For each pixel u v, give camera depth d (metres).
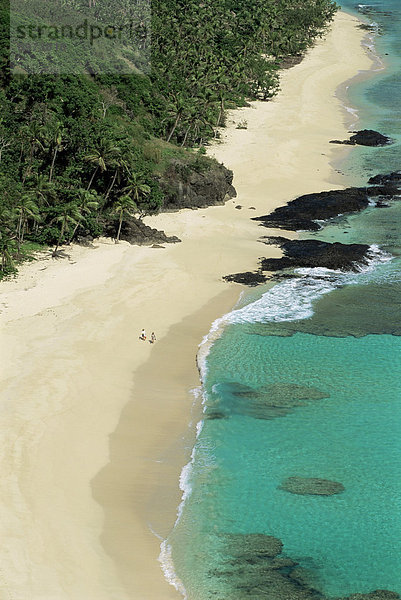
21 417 68.38
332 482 63.53
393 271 103.00
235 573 53.91
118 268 100.62
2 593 49.62
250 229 116.75
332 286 98.38
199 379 77.62
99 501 59.69
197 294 95.19
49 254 103.94
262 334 86.44
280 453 66.94
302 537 57.53
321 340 85.50
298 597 51.88
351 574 54.22
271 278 100.44
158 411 71.88
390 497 61.78
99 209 114.81
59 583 51.12
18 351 78.88
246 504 60.78
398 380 78.00
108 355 80.00
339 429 70.25
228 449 67.25
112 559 54.09
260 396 75.12
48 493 59.62
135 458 65.19
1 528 55.22
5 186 111.38
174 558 55.03
